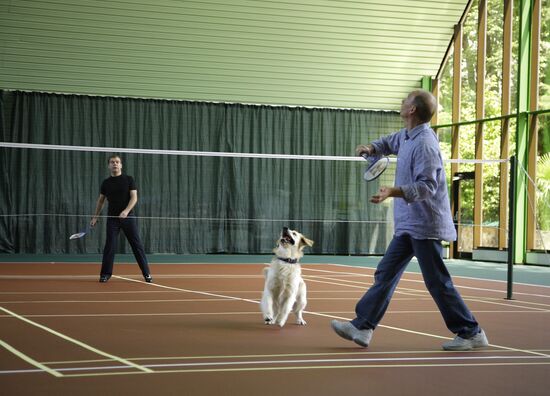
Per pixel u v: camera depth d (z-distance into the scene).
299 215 21.47
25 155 19.36
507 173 19.64
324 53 20.80
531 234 19.09
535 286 12.62
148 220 20.28
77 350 5.32
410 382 4.42
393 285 5.79
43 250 19.50
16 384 4.10
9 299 8.92
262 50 20.38
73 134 19.69
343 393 4.07
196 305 8.65
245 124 21.08
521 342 6.19
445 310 5.72
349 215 21.78
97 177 19.89
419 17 20.72
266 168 21.22
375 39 20.81
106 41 19.28
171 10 19.22
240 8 19.55
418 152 5.64
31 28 18.67
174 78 20.22
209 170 20.81
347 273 15.18
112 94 19.98
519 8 19.05
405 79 21.81
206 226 20.77
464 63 21.14
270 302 6.93
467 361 5.21
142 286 11.16
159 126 20.36
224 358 5.11
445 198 5.75
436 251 5.69
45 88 19.47
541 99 18.83
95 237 19.88
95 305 8.43
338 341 6.07
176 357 5.11
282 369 4.74
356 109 21.91
